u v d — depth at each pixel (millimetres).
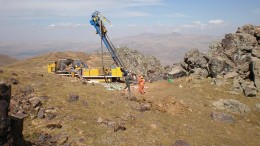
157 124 24391
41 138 18438
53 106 23734
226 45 48062
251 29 49312
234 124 28891
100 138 20141
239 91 38375
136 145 20156
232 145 24016
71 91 28531
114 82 42469
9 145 13469
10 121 13758
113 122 22219
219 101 33844
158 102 28969
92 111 24406
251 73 42500
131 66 61969
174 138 22516
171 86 39875
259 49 45125
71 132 20219
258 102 35750
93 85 34594
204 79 43312
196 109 30672
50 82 31266
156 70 63625
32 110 22156
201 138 23766
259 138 26938
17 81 28344
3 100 13547
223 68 43719
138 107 27031
